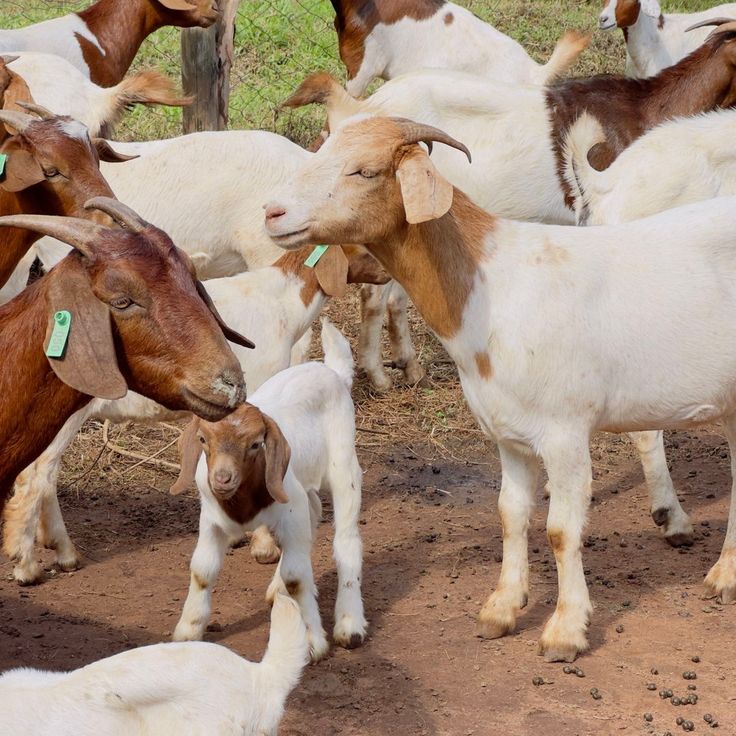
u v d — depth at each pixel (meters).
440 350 5.42
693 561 4.29
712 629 4.02
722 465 4.75
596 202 4.58
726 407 4.04
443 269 3.89
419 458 4.80
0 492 3.54
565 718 3.75
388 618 4.06
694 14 6.64
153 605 4.11
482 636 3.99
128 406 4.27
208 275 4.83
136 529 4.43
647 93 4.98
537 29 8.51
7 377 3.48
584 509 3.93
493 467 4.77
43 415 3.51
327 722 3.73
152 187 4.71
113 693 3.28
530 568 4.27
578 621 3.92
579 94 4.94
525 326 3.88
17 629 4.00
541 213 4.95
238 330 4.36
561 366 3.89
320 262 4.34
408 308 5.73
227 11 5.70
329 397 4.11
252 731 3.32
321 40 7.96
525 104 4.90
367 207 3.83
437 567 4.26
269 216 3.83
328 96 4.70
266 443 3.82
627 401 3.97
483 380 3.93
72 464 4.71
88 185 3.96
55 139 3.96
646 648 3.95
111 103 4.84
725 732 3.72
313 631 3.91
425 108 4.89
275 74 7.49
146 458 4.73
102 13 5.54
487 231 3.93
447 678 3.86
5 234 4.04
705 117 4.56
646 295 3.94
